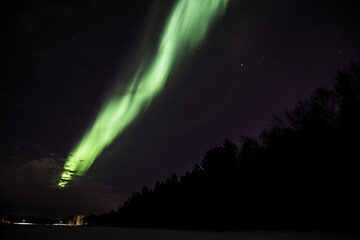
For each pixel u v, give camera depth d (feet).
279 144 90.84
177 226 150.71
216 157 121.90
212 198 118.21
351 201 63.10
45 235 62.08
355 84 69.56
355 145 64.69
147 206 213.25
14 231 80.02
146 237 57.47
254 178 103.35
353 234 48.83
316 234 51.52
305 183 77.61
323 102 76.84
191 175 146.61
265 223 94.79
